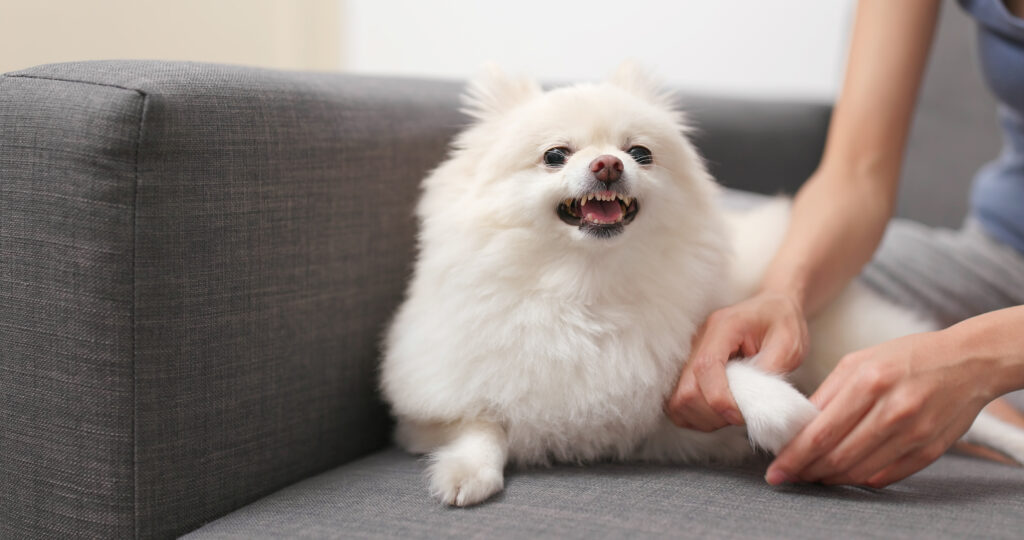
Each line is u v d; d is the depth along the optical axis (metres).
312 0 2.74
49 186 1.04
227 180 1.13
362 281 1.39
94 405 1.06
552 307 1.20
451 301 1.22
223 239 1.13
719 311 1.26
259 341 1.20
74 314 1.05
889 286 1.91
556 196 1.19
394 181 1.44
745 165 2.35
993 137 2.40
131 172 1.02
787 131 2.39
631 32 3.12
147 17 2.09
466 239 1.23
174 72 1.11
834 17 2.92
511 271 1.21
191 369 1.11
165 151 1.04
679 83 2.82
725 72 3.09
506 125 1.30
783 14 2.98
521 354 1.18
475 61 3.21
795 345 1.19
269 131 1.19
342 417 1.38
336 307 1.34
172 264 1.07
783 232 1.61
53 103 1.04
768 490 1.08
